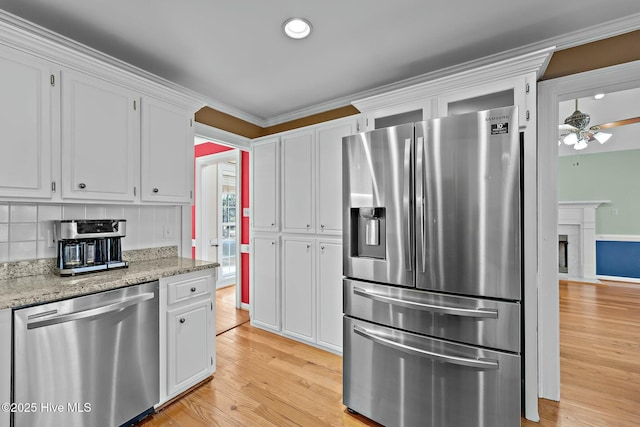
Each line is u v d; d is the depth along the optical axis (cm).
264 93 272
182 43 191
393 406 164
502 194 139
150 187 205
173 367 188
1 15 160
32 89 151
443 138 152
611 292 463
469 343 145
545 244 195
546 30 181
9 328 125
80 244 180
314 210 271
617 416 176
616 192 552
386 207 170
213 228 487
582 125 324
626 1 156
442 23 173
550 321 193
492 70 173
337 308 257
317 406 189
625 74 173
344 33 182
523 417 174
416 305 154
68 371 141
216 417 177
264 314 315
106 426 154
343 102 287
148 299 174
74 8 156
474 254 145
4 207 166
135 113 197
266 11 160
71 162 166
